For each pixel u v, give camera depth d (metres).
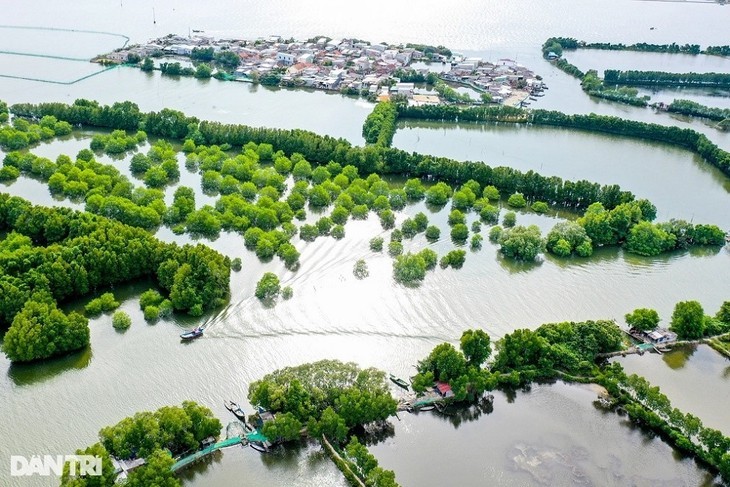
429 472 177.25
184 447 176.12
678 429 189.12
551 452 185.00
